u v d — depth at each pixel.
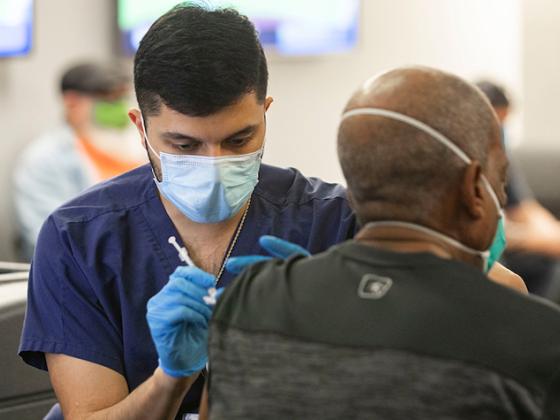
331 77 6.95
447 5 7.40
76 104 5.23
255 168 2.14
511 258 5.48
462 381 1.48
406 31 7.25
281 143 6.83
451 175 1.62
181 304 1.87
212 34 2.00
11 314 2.48
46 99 5.68
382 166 1.62
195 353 1.93
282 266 1.73
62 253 2.24
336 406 1.53
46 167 5.25
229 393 1.63
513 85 7.73
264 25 6.52
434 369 1.49
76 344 2.22
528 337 1.50
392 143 1.61
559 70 8.02
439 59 7.41
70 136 5.30
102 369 2.21
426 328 1.52
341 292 1.61
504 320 1.52
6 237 5.50
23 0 5.41
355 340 1.55
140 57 2.06
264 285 1.70
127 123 5.35
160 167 2.14
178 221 2.27
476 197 1.63
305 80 6.85
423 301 1.55
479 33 7.55
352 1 6.77
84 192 2.34
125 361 2.25
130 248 2.26
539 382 1.48
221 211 2.13
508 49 7.66
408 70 1.67
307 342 1.58
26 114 5.60
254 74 2.04
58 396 2.24
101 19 5.94
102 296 2.23
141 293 2.24
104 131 5.31
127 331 2.23
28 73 5.60
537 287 5.49
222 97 2.00
